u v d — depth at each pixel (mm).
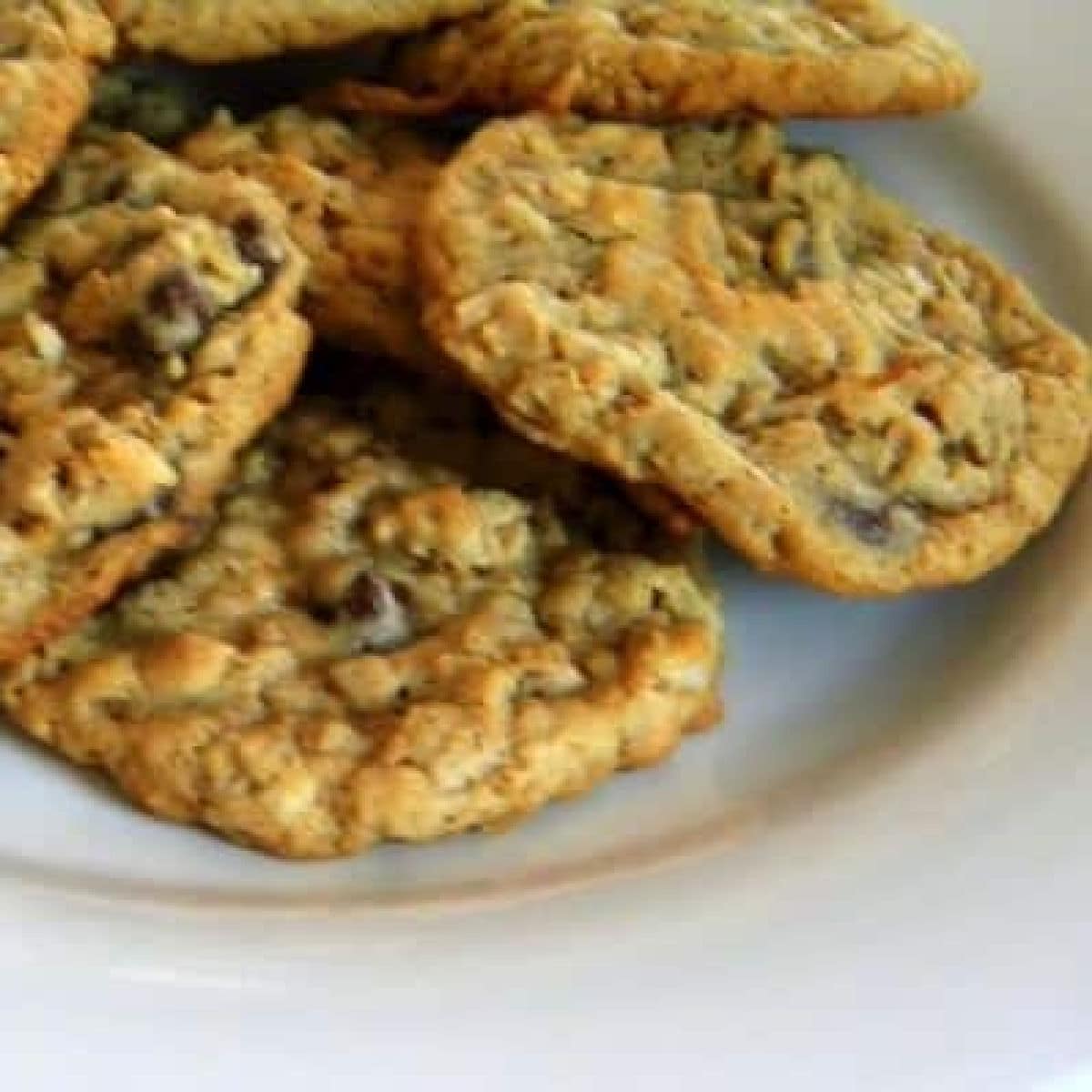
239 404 410
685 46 448
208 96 466
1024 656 435
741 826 414
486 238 425
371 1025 380
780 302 429
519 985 386
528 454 433
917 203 489
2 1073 370
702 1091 378
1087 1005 389
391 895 399
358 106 455
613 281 423
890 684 435
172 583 413
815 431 420
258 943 389
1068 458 438
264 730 399
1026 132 493
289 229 434
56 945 384
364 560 418
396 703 404
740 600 442
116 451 400
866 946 394
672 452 410
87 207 430
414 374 440
